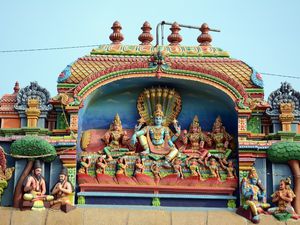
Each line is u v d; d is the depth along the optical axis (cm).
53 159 1603
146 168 1619
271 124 1664
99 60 1720
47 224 1513
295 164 1605
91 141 1664
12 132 1634
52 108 1650
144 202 1602
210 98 1698
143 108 1694
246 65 1720
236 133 1655
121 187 1596
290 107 1652
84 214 1533
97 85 1644
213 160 1623
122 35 1795
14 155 1594
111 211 1546
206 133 1680
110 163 1623
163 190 1603
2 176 1589
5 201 1585
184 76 1653
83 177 1598
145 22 1811
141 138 1647
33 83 1669
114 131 1662
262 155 1616
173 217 1539
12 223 1512
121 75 1648
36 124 1639
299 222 1552
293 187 1597
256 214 1538
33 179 1568
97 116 1692
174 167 1612
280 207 1564
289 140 1630
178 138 1672
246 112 1620
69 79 1675
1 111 1653
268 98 1670
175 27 1812
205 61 1728
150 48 1753
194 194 1606
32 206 1533
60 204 1548
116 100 1703
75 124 1619
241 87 1639
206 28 1827
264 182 1599
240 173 1602
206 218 1540
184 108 1703
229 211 1572
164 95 1684
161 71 1650
